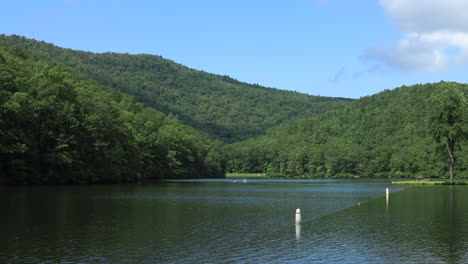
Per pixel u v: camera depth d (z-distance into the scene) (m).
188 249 22.86
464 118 101.00
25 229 28.86
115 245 23.73
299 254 21.73
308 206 48.31
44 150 93.00
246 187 102.38
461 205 47.00
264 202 54.16
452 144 103.69
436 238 26.02
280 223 33.28
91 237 26.06
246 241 25.27
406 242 24.78
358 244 24.28
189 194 69.44
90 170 103.38
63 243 24.11
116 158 110.69
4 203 46.44
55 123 92.44
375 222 33.53
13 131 81.38
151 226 30.88
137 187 91.88
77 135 98.50
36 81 94.62
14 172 82.12
